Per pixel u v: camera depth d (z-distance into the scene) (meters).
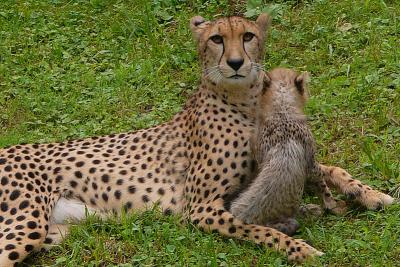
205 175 11.49
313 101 14.14
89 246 11.12
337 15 16.81
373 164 12.49
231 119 11.59
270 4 17.44
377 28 16.14
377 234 10.91
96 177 11.94
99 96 15.25
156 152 12.06
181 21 17.12
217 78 11.61
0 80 16.05
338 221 11.38
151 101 15.15
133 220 11.57
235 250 10.72
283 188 10.85
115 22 17.36
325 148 13.12
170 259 10.70
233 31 11.53
